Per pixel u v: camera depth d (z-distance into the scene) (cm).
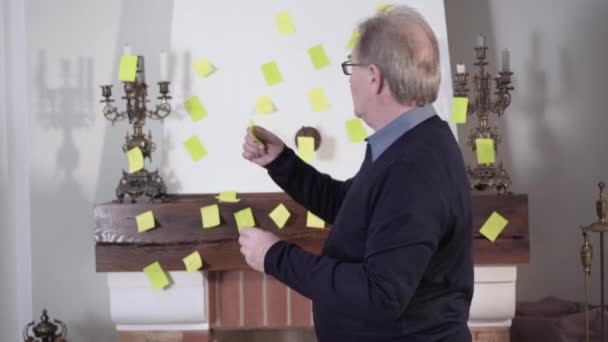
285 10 254
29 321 296
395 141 151
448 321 153
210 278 255
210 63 254
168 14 292
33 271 294
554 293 302
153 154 294
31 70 289
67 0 290
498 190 244
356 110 159
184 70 254
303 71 253
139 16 292
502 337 248
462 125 293
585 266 243
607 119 295
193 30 255
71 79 291
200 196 249
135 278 246
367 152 164
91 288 296
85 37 291
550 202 299
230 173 253
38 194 292
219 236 238
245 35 254
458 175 150
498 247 235
